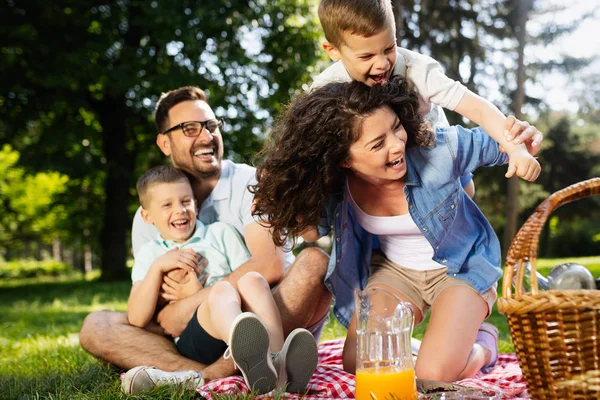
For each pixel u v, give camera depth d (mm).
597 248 24891
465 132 2682
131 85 11742
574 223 26312
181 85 11797
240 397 2311
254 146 12602
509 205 14203
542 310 1806
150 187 3189
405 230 2785
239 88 12695
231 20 12367
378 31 2551
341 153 2537
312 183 2600
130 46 12539
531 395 1941
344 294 2959
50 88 12625
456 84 2715
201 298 2979
